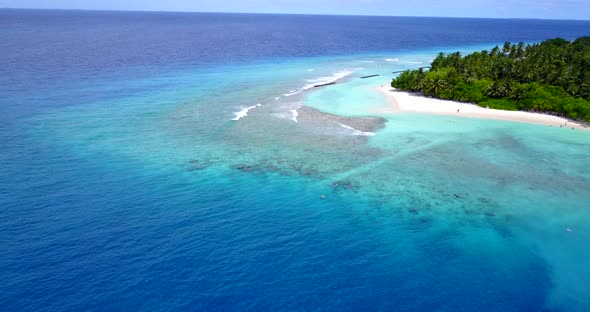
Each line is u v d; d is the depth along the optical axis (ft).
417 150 194.59
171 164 173.17
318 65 459.32
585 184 162.40
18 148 182.39
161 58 460.14
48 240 117.80
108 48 531.50
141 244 118.52
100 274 105.81
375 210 142.00
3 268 105.50
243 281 106.83
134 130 213.46
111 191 148.15
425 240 126.21
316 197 150.00
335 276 110.22
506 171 173.06
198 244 120.26
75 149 184.65
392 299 103.09
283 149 193.16
